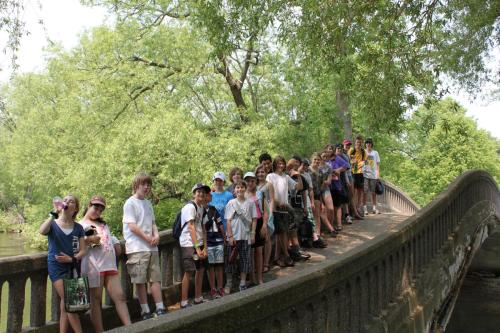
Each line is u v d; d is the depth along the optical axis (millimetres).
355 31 10297
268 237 8336
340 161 11930
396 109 10930
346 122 24062
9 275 5215
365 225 12953
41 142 28469
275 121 28203
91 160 21453
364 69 11273
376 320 4977
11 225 37656
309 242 10250
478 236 11570
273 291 3162
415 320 6020
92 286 5520
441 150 43969
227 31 10484
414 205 21656
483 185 14461
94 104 24297
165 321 2402
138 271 5977
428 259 7594
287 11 10461
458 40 12828
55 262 5191
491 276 9914
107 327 6051
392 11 10297
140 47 23375
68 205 5254
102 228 5758
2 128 10695
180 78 23578
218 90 26844
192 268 6719
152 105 24281
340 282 4219
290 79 25859
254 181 7527
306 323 3662
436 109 13055
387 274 5496
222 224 7172
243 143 22094
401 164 40094
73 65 24219
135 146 20500
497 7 11766
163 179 20875
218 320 2666
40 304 5477
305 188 9414
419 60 11023
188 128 21328
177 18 23062
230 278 7441
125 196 21578
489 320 7875
